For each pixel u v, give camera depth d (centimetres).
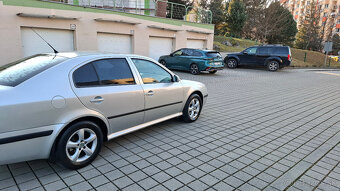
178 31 1805
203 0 3466
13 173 318
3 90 275
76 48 1255
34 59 365
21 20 1048
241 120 586
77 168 330
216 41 3103
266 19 3719
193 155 388
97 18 1294
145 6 1934
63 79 316
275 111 684
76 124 319
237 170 345
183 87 507
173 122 551
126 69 400
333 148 433
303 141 463
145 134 471
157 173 330
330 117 638
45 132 292
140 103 409
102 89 351
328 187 310
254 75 1523
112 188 292
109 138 375
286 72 1780
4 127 264
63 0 1301
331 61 3616
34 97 284
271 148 426
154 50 1698
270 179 325
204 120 574
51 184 296
